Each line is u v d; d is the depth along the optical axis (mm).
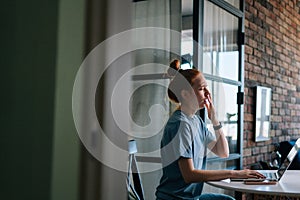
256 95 3650
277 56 4293
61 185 492
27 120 492
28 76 496
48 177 489
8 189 482
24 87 493
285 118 4484
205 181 1619
